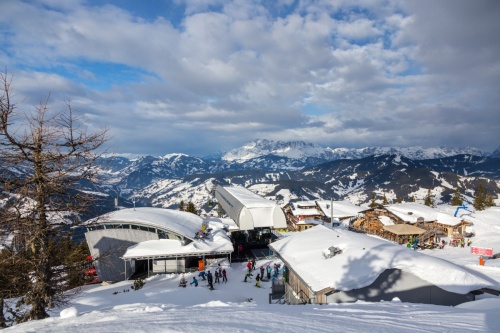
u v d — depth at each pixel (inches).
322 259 729.6
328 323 283.1
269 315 322.7
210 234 1600.6
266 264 1483.8
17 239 474.9
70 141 478.9
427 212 2321.6
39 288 492.1
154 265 1437.0
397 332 254.4
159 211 1820.9
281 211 1811.0
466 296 603.8
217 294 971.9
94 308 788.6
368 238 848.9
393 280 625.9
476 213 2454.5
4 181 445.4
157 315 344.8
